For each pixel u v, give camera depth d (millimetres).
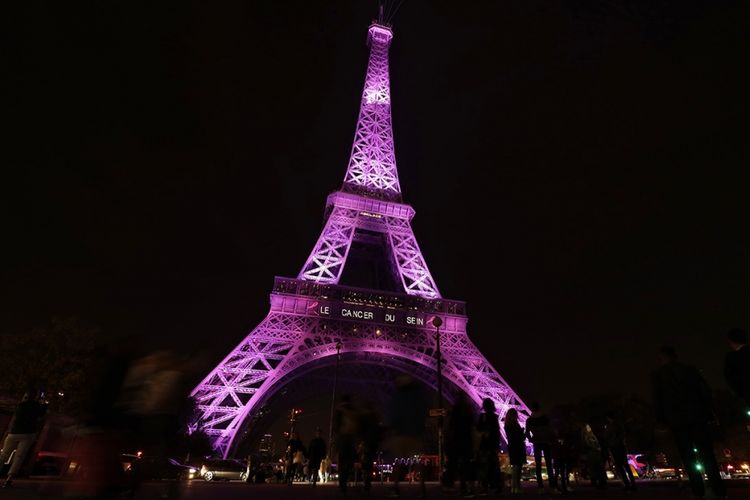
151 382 11133
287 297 77125
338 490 22344
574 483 30984
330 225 91188
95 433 9758
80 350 46562
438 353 38812
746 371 12492
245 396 65938
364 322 78688
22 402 18109
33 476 41531
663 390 12891
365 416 17812
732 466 73188
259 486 29031
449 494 19625
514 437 18438
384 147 108500
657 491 20047
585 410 85000
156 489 20734
